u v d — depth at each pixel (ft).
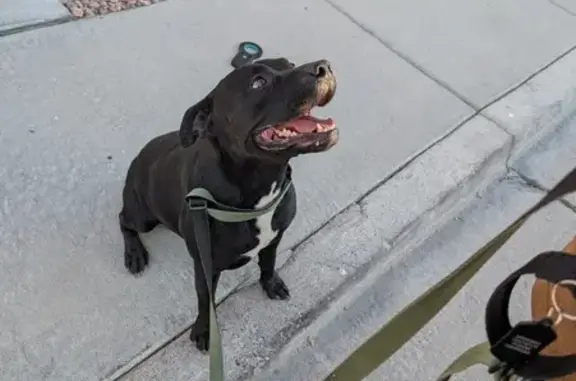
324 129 3.58
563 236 6.10
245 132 3.67
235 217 3.99
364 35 7.32
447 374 2.90
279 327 4.87
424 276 5.65
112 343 4.61
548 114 6.90
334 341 5.08
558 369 2.36
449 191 5.99
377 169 6.02
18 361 4.45
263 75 3.62
